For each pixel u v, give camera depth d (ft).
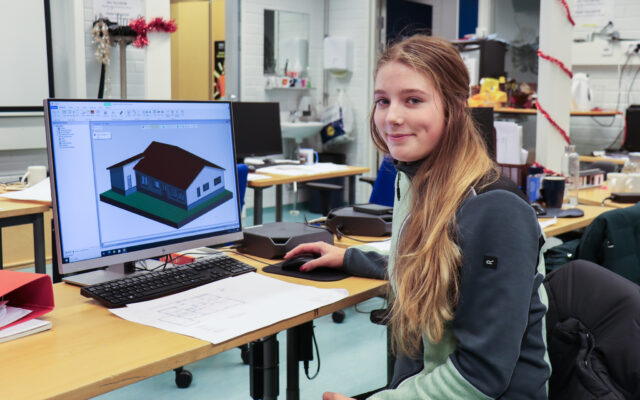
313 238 6.08
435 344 3.87
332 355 10.12
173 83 21.72
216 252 6.07
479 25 23.95
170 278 4.94
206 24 21.81
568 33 11.06
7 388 3.18
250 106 15.42
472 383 3.52
